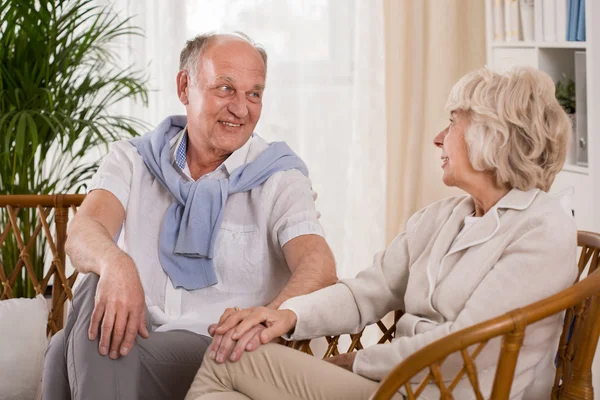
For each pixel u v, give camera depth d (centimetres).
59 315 286
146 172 252
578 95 330
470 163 188
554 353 189
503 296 175
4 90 337
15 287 357
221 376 193
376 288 209
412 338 180
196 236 240
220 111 240
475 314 175
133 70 443
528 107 181
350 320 207
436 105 461
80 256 219
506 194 187
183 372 219
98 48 372
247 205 245
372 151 469
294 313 198
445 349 152
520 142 182
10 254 355
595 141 310
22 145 314
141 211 248
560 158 186
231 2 452
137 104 448
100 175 253
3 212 351
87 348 200
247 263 242
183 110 453
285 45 459
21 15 337
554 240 175
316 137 468
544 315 156
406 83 462
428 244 199
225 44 242
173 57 447
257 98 244
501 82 183
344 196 473
